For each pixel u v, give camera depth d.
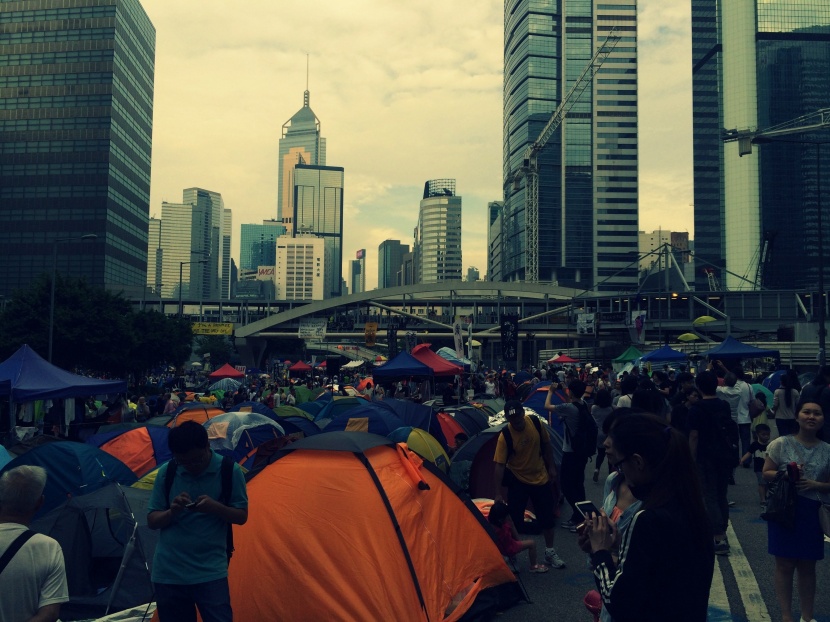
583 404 9.66
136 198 137.88
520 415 7.71
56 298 45.31
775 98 176.75
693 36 192.25
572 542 9.02
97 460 9.40
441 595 5.92
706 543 2.71
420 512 6.29
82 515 7.77
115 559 8.18
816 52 177.88
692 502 2.72
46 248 121.50
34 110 123.94
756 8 178.50
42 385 17.30
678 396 11.66
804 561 5.46
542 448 7.94
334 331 116.75
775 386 20.20
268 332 120.75
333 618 5.55
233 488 4.58
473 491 10.58
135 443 13.18
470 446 11.26
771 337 66.69
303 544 5.83
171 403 26.30
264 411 18.12
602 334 90.25
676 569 2.62
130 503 7.83
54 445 9.32
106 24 124.31
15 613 3.21
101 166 122.31
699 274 181.50
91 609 7.16
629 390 11.85
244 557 5.88
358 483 6.10
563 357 49.38
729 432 8.14
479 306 126.06
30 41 124.88
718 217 180.12
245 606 5.72
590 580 7.34
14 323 43.66
